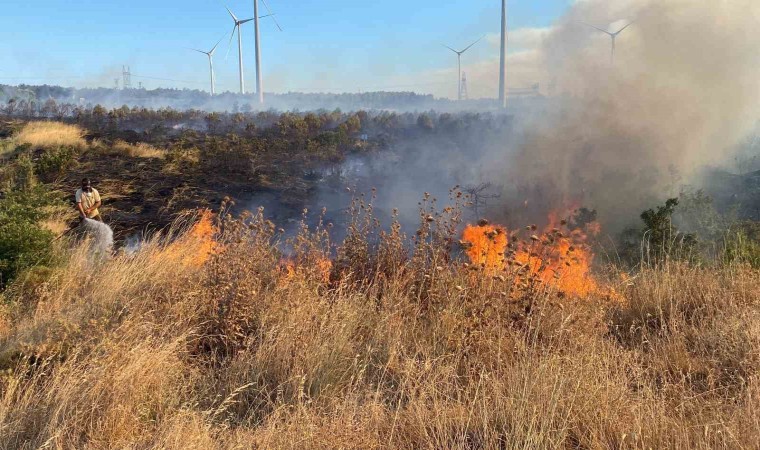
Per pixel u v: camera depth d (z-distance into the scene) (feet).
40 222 30.50
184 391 10.73
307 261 16.93
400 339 12.76
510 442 8.67
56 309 14.38
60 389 9.91
